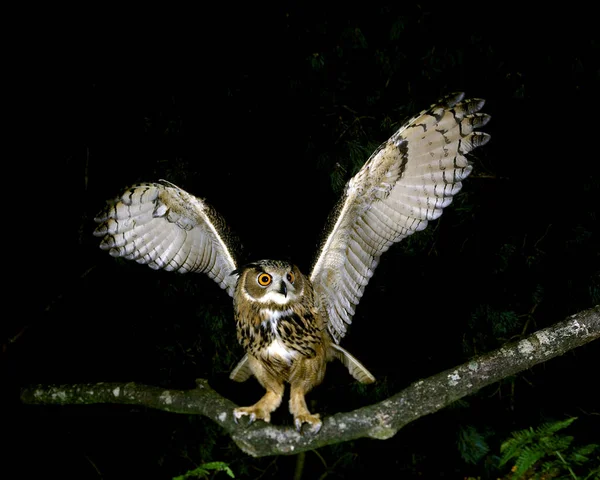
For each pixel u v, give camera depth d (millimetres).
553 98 6871
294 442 3771
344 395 7371
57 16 6988
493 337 6719
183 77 6980
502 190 7066
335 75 6879
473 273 6961
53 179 6996
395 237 4215
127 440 7414
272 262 4414
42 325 7000
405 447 7750
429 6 6965
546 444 3629
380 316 7379
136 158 6883
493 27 6926
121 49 7066
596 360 7379
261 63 6977
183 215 4461
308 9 7000
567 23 6902
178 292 6809
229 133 6910
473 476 7129
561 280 6672
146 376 6875
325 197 7105
